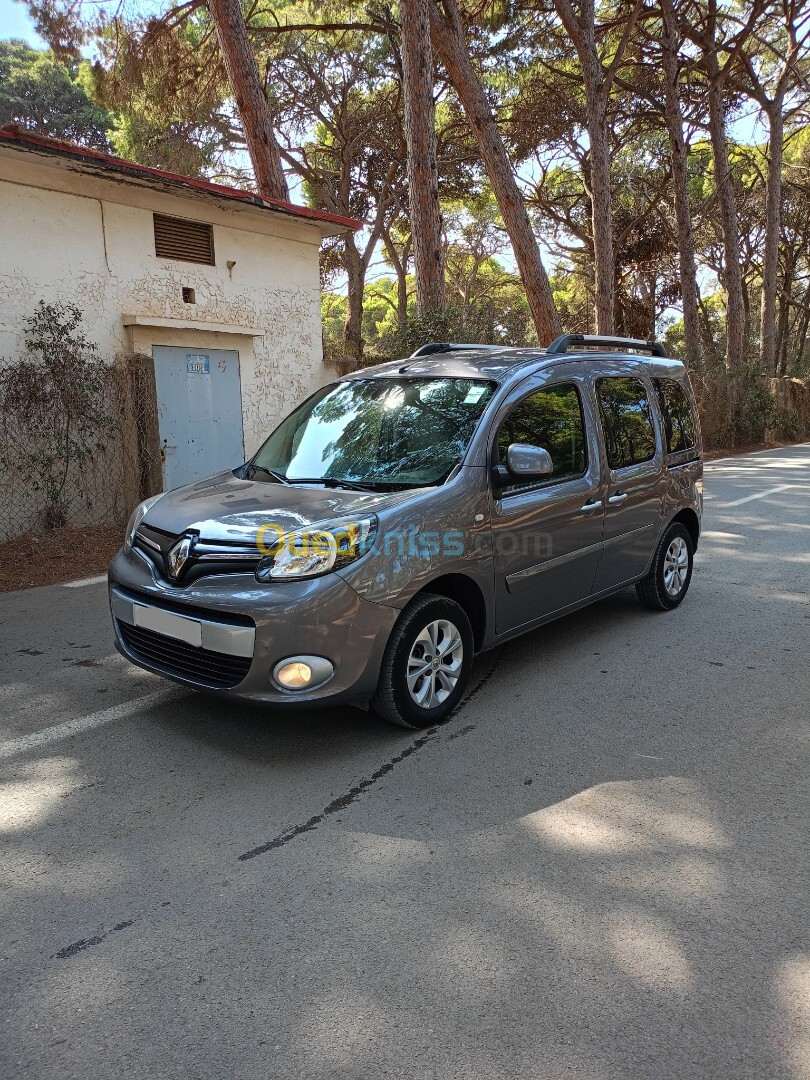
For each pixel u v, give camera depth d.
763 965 2.32
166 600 3.66
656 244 28.89
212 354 10.71
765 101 25.72
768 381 24.17
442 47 13.75
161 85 15.82
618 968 2.30
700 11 22.38
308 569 3.39
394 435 4.42
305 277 11.95
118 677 4.64
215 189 9.84
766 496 11.98
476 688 4.46
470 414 4.30
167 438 10.24
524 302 44.41
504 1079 1.92
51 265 8.95
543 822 3.08
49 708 4.18
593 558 4.91
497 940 2.42
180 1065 1.97
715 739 3.83
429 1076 1.93
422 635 3.79
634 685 4.50
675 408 5.98
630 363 5.57
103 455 9.25
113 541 8.55
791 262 38.62
